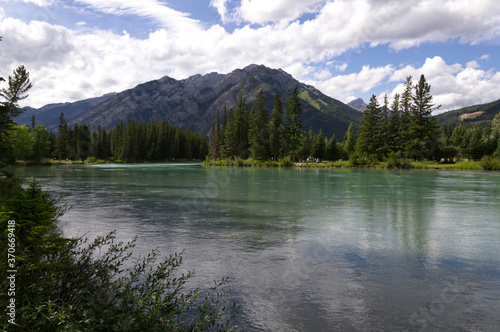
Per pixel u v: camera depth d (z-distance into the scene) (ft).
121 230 37.47
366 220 44.04
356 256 28.09
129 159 419.95
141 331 10.85
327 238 34.27
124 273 21.75
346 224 41.39
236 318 16.85
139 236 34.68
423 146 242.99
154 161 461.78
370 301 19.30
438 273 24.11
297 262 26.30
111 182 104.12
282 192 76.74
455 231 37.58
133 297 12.11
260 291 20.47
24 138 264.11
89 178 122.42
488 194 72.95
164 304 11.90
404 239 34.06
